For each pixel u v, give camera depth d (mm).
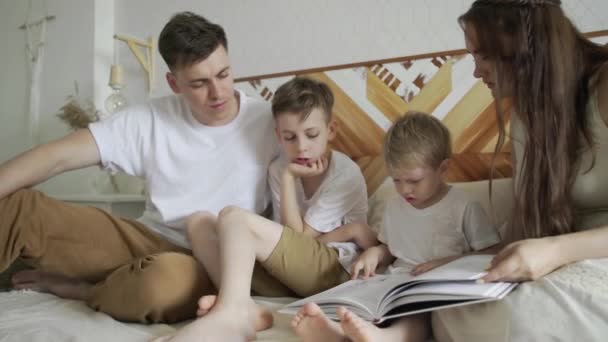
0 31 2408
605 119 791
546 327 582
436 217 1007
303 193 1246
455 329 682
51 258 969
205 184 1190
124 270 840
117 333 756
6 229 917
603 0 1239
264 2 1724
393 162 983
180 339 677
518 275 652
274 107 1154
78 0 2092
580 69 829
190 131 1208
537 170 802
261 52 1729
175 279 829
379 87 1510
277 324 842
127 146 1208
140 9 2006
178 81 1128
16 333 749
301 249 993
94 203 1659
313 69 1620
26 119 2285
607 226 710
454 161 1386
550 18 810
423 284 688
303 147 1122
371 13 1532
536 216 803
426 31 1448
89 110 1906
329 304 761
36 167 1049
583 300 586
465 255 913
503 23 827
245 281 811
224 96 1143
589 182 812
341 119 1563
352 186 1194
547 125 795
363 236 1134
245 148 1208
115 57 2062
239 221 905
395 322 723
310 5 1638
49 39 2193
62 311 882
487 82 917
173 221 1170
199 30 1082
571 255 671
